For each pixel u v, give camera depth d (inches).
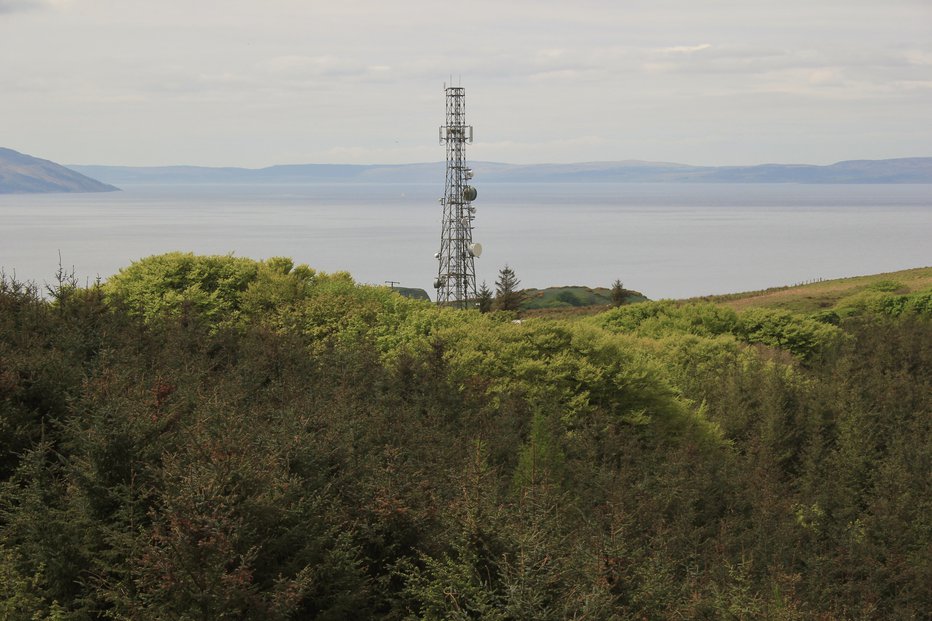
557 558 507.5
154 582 448.5
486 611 472.1
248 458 511.5
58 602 486.9
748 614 583.8
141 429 541.3
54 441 627.2
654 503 824.9
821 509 1013.8
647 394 1125.7
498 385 1049.5
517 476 767.7
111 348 810.8
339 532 533.6
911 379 1593.3
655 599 541.0
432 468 704.4
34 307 904.9
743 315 2032.5
